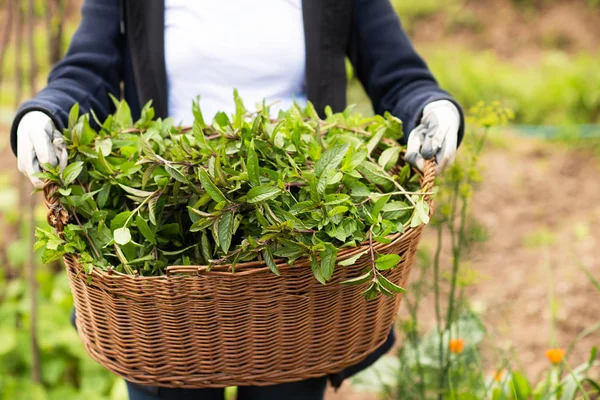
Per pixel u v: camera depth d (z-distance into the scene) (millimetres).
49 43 2412
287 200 1174
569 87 4527
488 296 2801
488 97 4551
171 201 1268
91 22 1525
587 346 2471
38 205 3117
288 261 1125
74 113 1320
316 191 1143
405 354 2029
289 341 1236
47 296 2568
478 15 5766
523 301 2768
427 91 1449
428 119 1360
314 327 1237
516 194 3580
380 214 1218
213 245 1248
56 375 2283
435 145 1295
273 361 1255
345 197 1140
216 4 1488
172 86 1521
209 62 1491
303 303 1198
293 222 1105
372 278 1152
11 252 2666
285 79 1521
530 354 2459
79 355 2291
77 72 1481
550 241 3176
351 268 1178
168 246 1299
